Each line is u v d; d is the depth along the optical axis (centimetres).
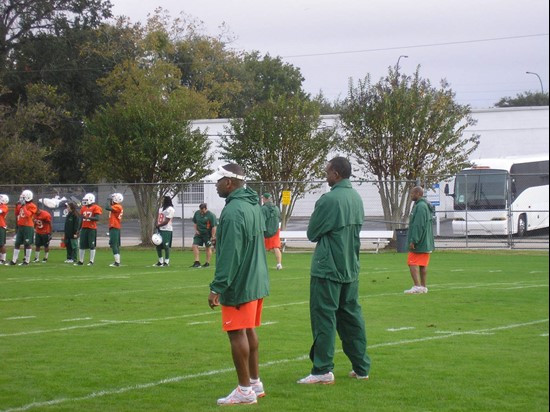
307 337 1195
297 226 4197
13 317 1416
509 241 3353
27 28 5584
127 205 4728
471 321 1345
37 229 2745
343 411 764
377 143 3416
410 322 1336
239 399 792
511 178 3650
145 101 3675
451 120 3400
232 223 770
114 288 1888
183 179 3556
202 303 1612
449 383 879
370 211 4681
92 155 3672
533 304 1562
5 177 4659
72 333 1235
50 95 5400
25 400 813
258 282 794
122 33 6391
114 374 936
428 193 3609
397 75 3462
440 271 2350
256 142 3575
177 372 946
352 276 879
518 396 820
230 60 7700
